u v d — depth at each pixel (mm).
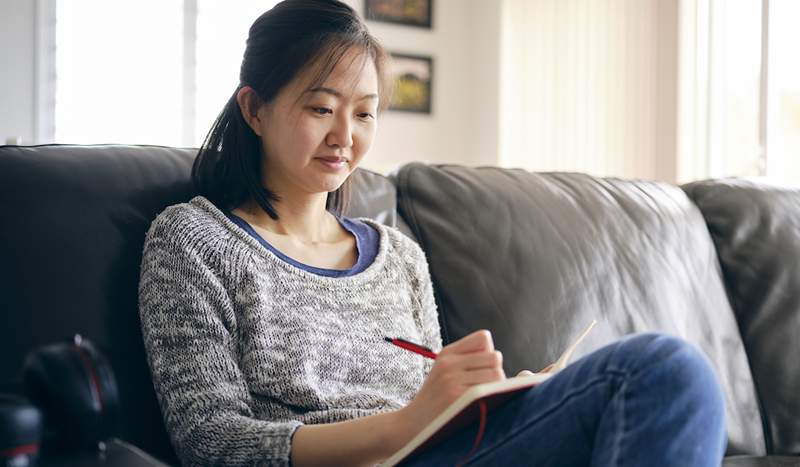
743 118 4867
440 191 1688
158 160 1379
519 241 1663
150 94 4711
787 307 1906
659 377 857
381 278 1387
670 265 1828
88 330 1186
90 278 1212
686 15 5137
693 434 840
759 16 4785
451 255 1618
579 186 1869
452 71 5535
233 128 1354
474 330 1569
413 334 1398
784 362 1868
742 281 1931
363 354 1292
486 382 1003
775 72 4719
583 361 927
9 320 1144
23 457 711
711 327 1830
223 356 1160
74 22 4512
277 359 1209
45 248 1195
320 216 1401
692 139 5109
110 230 1257
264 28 1311
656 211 1901
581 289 1674
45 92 4445
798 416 1839
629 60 5293
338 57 1281
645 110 5309
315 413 1207
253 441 1063
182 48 4773
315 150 1299
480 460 949
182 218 1249
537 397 939
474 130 5512
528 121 5219
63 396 795
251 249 1260
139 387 1210
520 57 5223
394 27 5363
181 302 1174
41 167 1250
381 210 1618
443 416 915
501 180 1771
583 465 915
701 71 5074
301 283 1276
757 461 1561
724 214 1997
